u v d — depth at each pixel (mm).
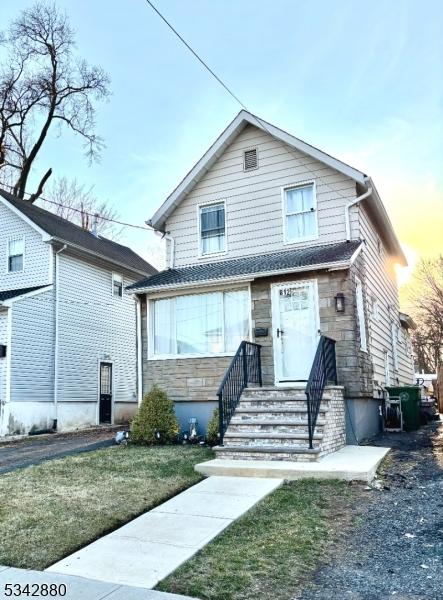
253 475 7273
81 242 18844
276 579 4082
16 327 15445
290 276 10953
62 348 17156
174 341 12008
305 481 6969
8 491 6672
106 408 19062
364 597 3770
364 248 11977
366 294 11828
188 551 4598
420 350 35125
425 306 23562
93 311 18891
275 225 12516
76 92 26891
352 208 11766
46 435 15094
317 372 8578
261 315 11141
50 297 16953
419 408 12773
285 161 12648
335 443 8859
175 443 10523
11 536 5020
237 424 8820
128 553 4582
